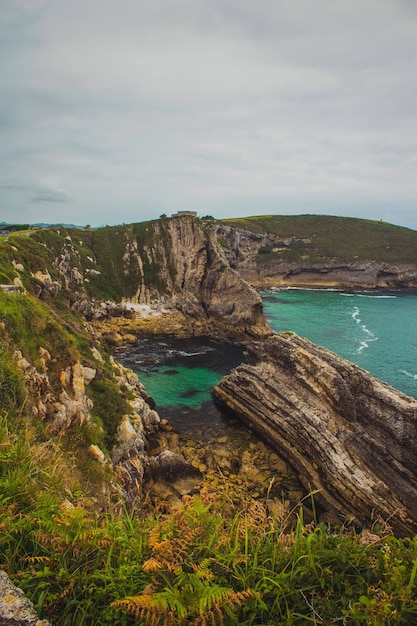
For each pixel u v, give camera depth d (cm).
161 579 424
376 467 2595
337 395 2942
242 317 7019
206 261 8000
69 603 389
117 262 8562
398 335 7294
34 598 394
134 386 3559
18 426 1034
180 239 8525
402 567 420
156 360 5391
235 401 3784
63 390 1922
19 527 467
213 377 4825
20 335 1884
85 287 7381
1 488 548
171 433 3319
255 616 392
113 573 435
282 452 3105
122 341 6125
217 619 381
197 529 486
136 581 425
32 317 2075
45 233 7531
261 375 3684
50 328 2155
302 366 3338
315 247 15712
